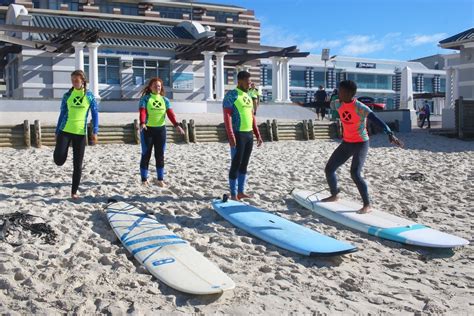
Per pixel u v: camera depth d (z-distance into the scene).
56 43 25.56
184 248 5.16
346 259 5.35
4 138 14.03
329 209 6.96
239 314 3.88
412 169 11.36
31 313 3.73
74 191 7.29
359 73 57.44
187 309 3.96
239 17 52.03
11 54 29.86
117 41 29.00
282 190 8.59
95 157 12.28
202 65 31.56
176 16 50.03
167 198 7.70
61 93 28.05
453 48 24.84
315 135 19.30
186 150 14.58
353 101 6.50
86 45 24.98
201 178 9.51
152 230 5.73
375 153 14.52
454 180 9.94
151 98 8.27
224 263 5.05
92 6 46.09
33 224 5.73
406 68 27.95
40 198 7.34
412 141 18.59
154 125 8.31
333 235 6.23
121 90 29.17
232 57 31.83
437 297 4.32
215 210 6.91
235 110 7.28
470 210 7.53
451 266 5.22
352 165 6.76
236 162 7.37
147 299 4.09
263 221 6.32
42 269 4.61
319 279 4.72
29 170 9.98
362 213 6.80
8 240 5.37
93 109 7.29
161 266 4.68
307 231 5.96
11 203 6.95
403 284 4.65
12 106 22.97
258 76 50.09
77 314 3.75
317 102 27.41
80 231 5.83
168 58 30.31
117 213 6.40
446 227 6.63
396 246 5.89
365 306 4.11
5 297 3.99
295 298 4.23
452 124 23.23
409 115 22.44
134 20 47.44
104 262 4.93
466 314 3.98
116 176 9.43
